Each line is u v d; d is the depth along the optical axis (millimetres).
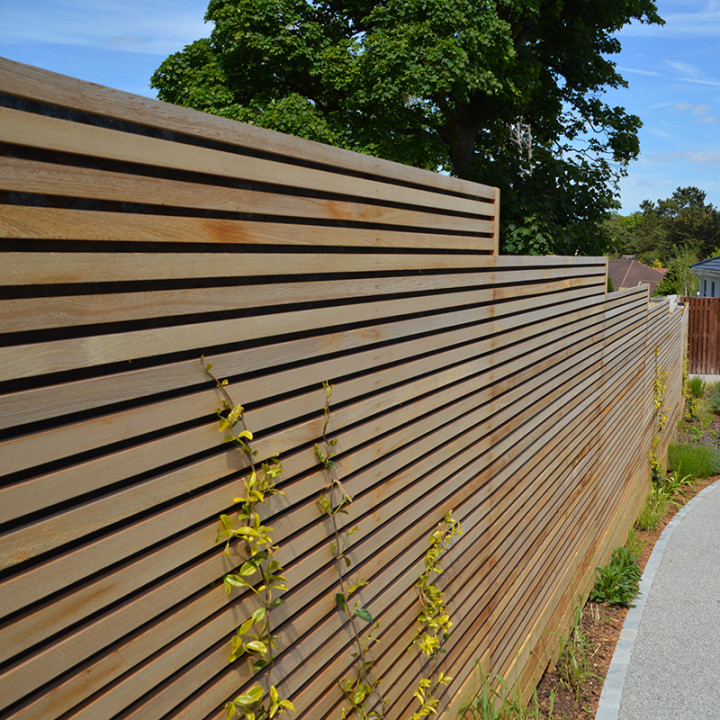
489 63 13453
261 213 1647
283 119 13281
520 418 3602
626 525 7145
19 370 1125
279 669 1788
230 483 1587
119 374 1298
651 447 8695
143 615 1365
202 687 1562
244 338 1604
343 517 2041
